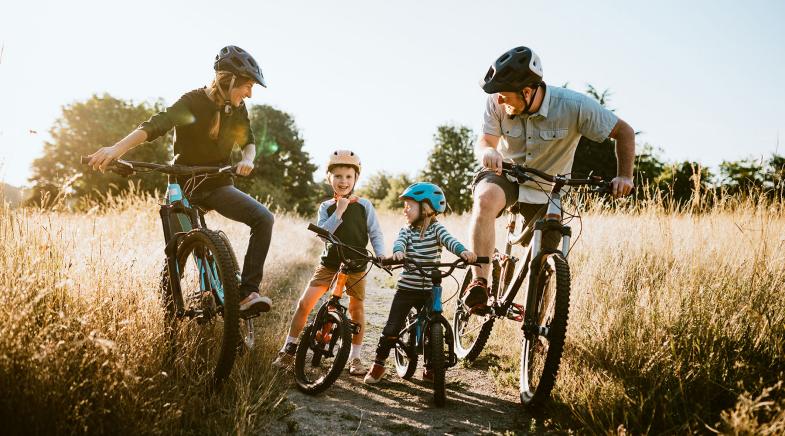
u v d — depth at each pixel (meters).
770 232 4.31
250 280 3.26
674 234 5.07
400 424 3.01
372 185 89.12
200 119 3.54
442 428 2.99
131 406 2.32
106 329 2.85
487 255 3.66
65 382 2.26
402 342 3.78
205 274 3.27
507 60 3.40
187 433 2.54
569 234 3.27
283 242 10.85
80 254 3.61
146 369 2.68
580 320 4.15
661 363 3.20
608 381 3.18
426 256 3.87
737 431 2.28
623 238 5.32
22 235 3.26
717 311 3.63
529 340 3.43
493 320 3.96
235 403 2.89
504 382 3.80
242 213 3.47
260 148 55.56
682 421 2.74
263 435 2.75
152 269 4.08
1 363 2.14
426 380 3.91
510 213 4.28
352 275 4.10
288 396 3.39
